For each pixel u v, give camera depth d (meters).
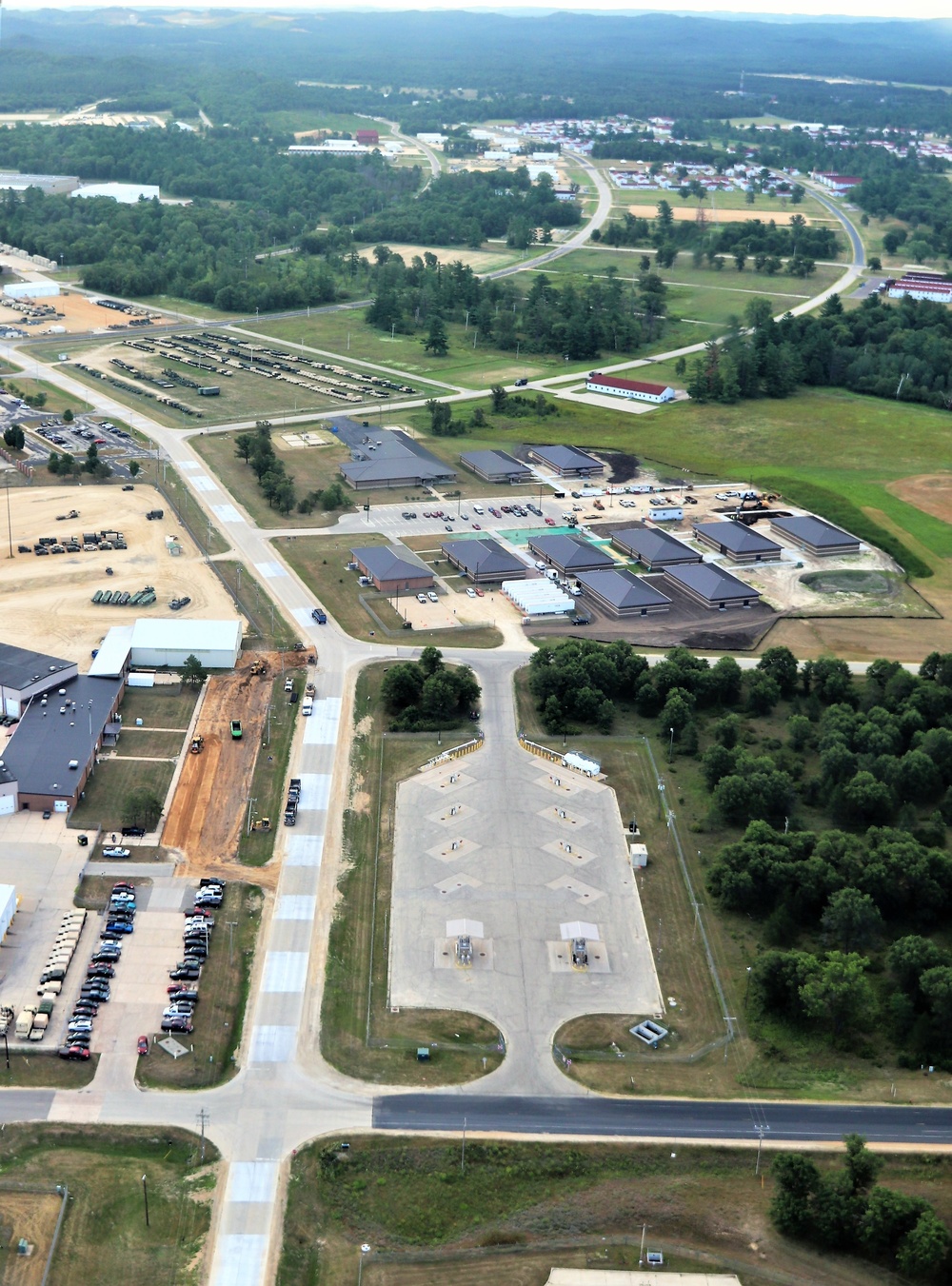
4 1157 158.38
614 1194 158.88
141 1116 165.50
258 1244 149.50
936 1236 147.25
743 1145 165.88
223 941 197.88
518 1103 171.38
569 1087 174.75
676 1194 159.12
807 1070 180.38
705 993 194.62
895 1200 151.75
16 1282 142.75
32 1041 176.12
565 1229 153.75
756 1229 155.12
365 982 192.62
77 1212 151.75
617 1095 173.75
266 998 187.38
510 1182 159.62
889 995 195.50
